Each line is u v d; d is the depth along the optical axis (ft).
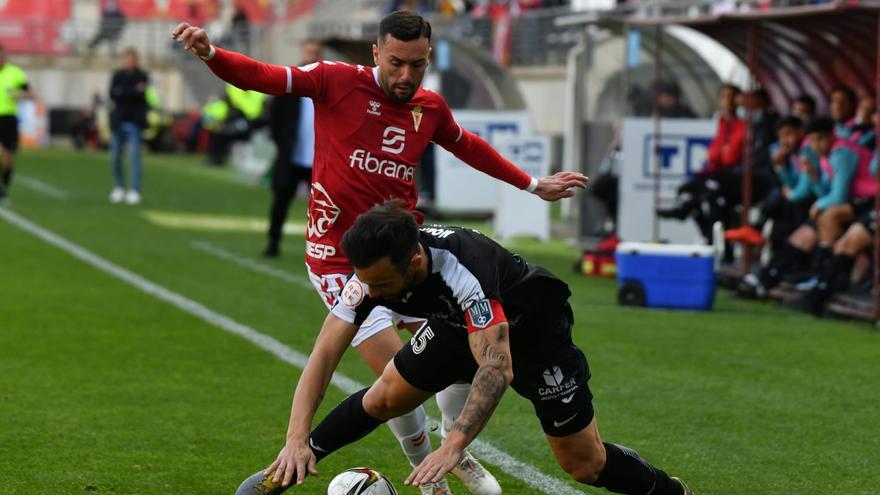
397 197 58.34
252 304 117.80
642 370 91.81
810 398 83.30
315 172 58.49
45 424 72.54
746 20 128.47
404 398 51.06
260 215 207.72
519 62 287.28
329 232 58.44
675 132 154.30
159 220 192.75
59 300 117.08
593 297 129.49
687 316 117.80
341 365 91.81
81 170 289.94
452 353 49.90
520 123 203.82
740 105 142.92
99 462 65.05
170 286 127.85
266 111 255.29
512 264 48.73
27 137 394.73
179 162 333.42
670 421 76.54
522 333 49.39
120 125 218.59
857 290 127.03
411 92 56.29
